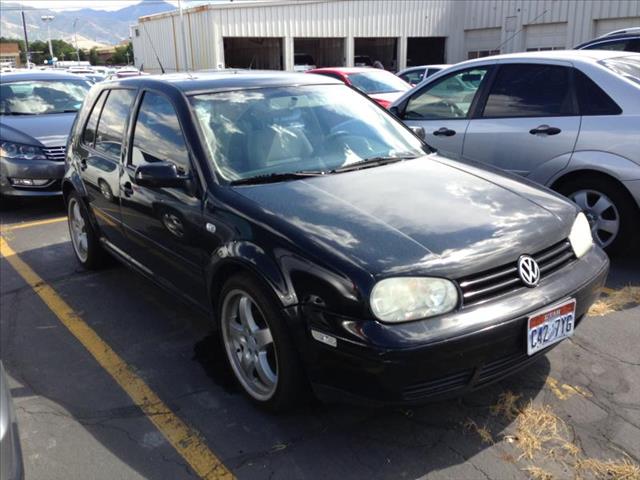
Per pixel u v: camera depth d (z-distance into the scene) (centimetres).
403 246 256
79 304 446
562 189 489
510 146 506
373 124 400
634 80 459
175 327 402
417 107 592
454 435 277
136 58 3378
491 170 357
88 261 510
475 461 260
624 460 256
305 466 261
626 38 742
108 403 314
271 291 265
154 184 330
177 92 367
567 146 472
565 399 300
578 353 343
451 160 372
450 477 251
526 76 509
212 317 331
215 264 304
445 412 294
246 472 259
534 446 267
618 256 495
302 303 255
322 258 253
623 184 447
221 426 291
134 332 397
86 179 471
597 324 378
